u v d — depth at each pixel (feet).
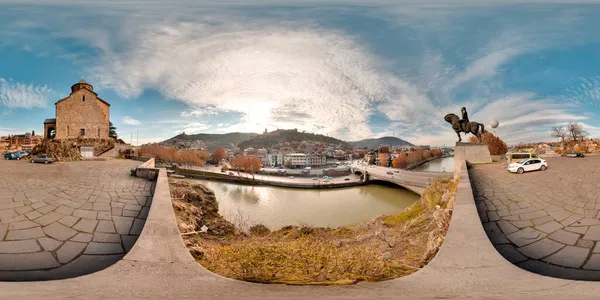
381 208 164.04
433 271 16.46
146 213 28.40
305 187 254.68
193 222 30.55
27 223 23.63
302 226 43.19
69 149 124.67
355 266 20.52
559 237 21.57
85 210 27.96
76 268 17.12
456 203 26.27
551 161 63.98
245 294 13.10
